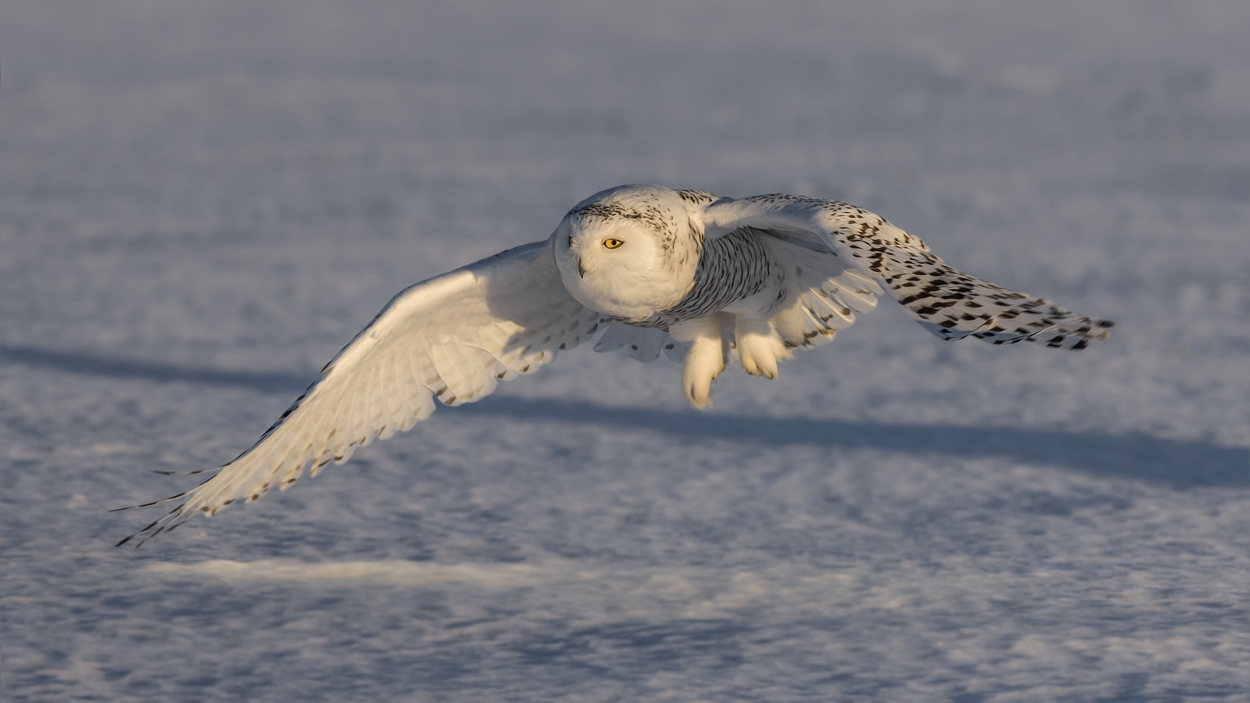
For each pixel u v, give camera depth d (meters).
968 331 5.73
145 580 8.63
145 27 96.06
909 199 31.98
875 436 12.91
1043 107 56.38
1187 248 24.95
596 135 47.12
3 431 12.45
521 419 13.57
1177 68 72.75
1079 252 24.58
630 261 6.96
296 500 10.57
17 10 99.81
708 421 13.57
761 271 7.72
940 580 8.79
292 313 19.20
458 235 26.70
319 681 7.14
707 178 35.97
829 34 108.06
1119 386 15.09
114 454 11.80
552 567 9.05
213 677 7.18
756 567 9.09
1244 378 15.38
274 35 96.06
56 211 29.36
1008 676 7.15
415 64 75.56
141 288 20.83
